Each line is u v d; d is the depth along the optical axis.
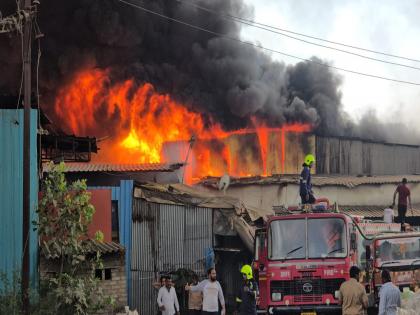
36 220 13.57
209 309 13.74
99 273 14.93
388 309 11.17
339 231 15.45
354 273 11.95
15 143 14.12
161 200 19.02
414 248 16.31
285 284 15.50
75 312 12.07
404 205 24.11
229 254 20.41
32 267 13.86
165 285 14.40
